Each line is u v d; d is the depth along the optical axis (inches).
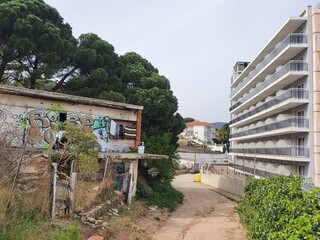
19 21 920.3
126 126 864.9
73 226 390.9
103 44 1133.7
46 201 403.5
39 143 676.7
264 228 396.5
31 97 687.1
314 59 1146.7
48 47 981.8
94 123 789.2
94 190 543.8
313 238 242.7
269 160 1530.5
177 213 767.1
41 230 339.9
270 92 1524.4
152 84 1138.0
